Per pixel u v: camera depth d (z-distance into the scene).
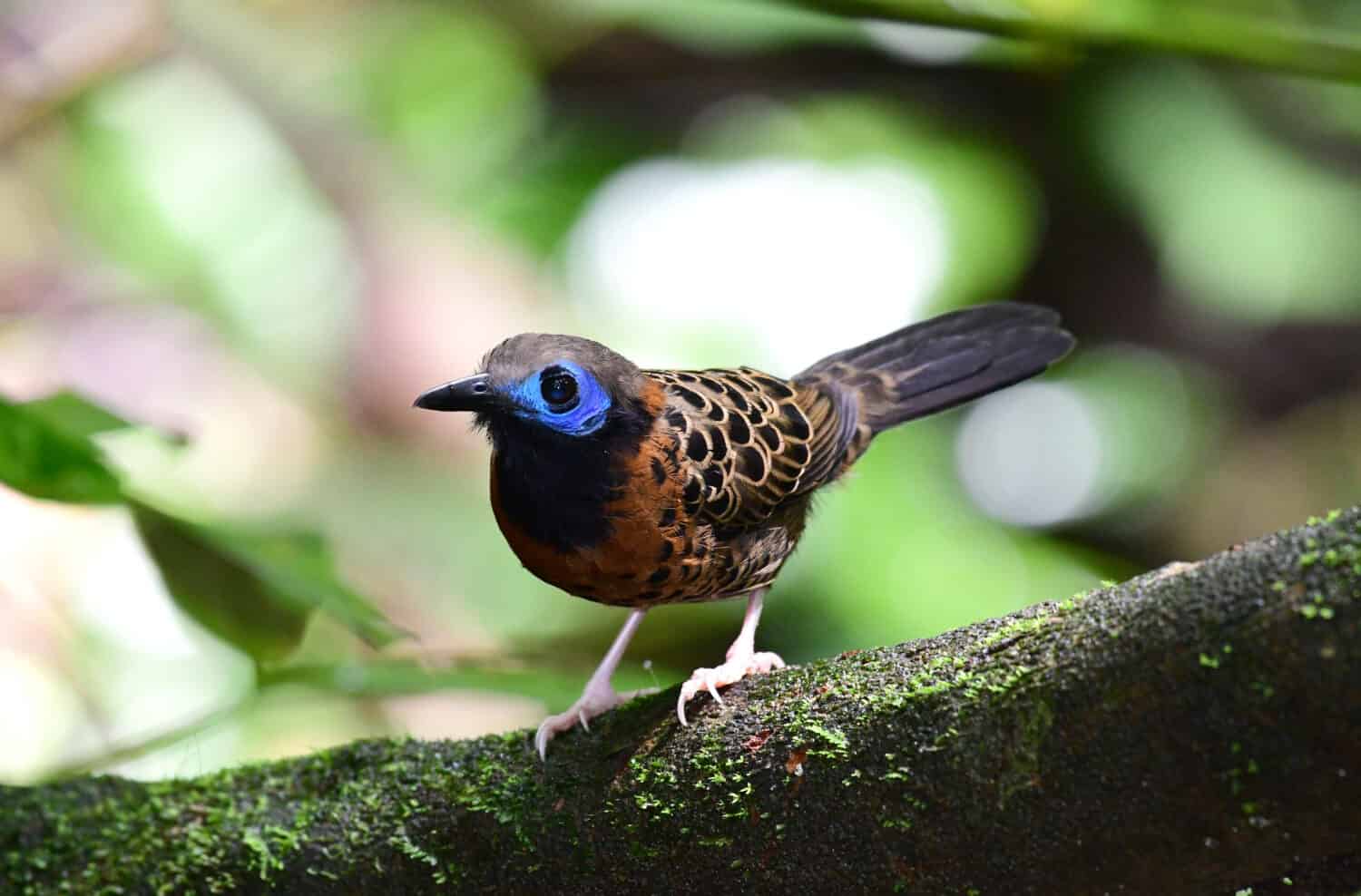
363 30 14.59
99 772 6.86
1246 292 13.67
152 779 7.62
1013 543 12.26
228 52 13.81
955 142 14.26
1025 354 8.62
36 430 6.02
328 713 11.36
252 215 13.30
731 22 11.43
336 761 6.12
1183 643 4.05
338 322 13.01
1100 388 15.42
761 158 13.80
